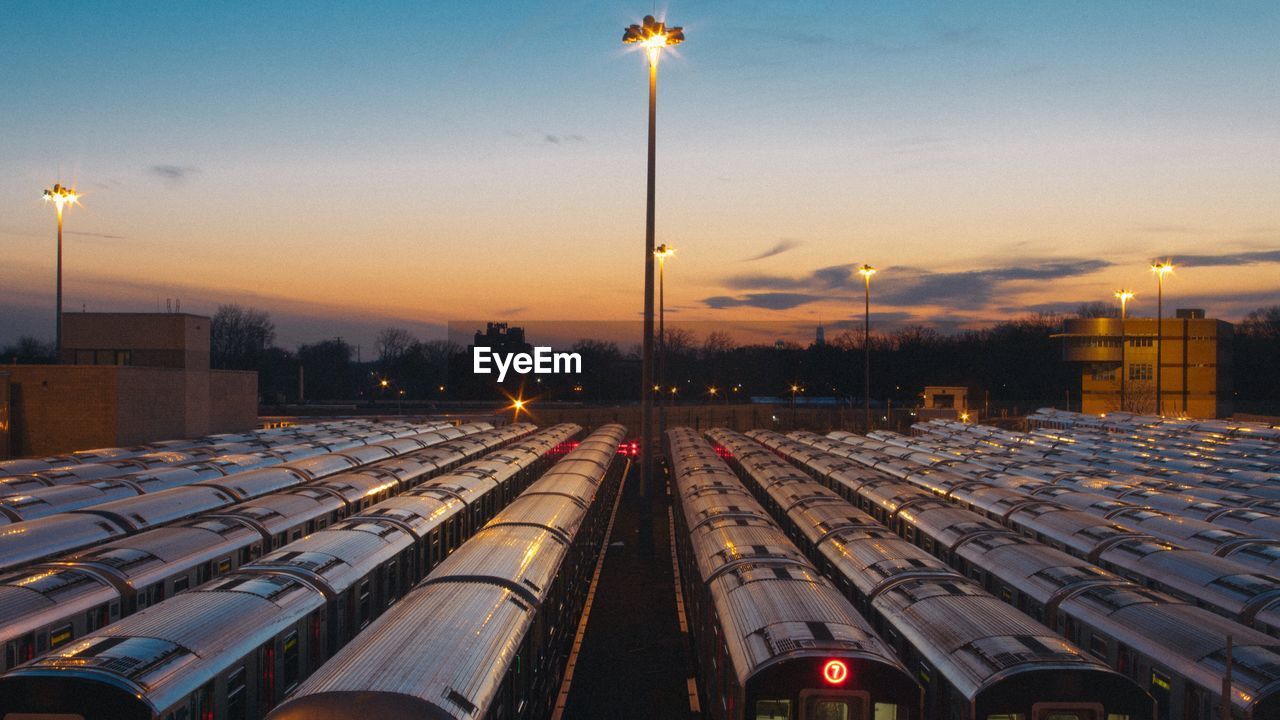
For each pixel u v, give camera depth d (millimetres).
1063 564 21422
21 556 21188
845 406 153250
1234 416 112438
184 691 13664
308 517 28062
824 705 14695
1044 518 28047
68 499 28578
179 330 66000
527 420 113375
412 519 27234
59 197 60250
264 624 16641
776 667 14742
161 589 20281
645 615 31406
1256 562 22812
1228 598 19734
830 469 42844
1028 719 13867
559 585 23625
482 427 74688
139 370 58812
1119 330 106000
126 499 27609
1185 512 30312
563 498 31641
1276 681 14430
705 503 31469
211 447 49312
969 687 14281
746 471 46406
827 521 27688
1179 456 51969
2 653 15680
